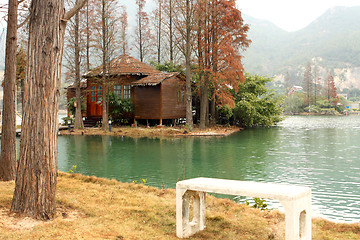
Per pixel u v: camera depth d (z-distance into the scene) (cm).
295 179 1091
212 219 580
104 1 2834
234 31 3094
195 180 516
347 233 521
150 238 482
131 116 3256
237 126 3909
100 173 1180
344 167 1312
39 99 541
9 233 465
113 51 2959
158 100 3089
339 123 4894
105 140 2280
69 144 2044
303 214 452
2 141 880
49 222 520
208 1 2952
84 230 492
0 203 606
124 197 703
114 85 3306
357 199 845
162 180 1073
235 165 1352
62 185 793
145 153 1678
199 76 3117
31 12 549
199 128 3083
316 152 1750
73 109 3375
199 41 3052
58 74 557
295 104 10969
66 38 2845
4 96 880
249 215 611
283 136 2684
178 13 2981
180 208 493
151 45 4672
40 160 540
